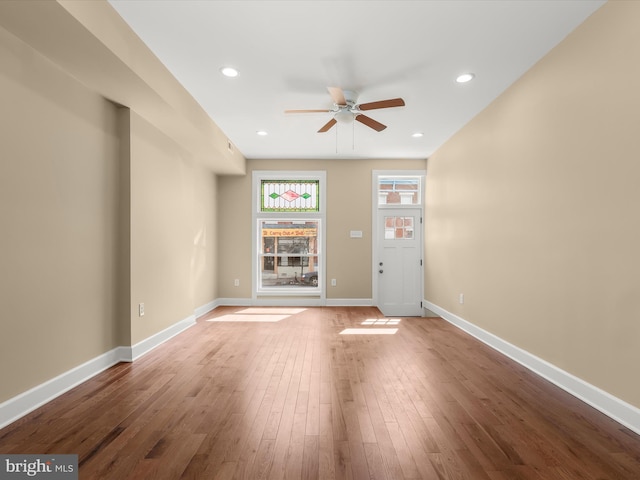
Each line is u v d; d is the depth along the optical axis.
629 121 2.22
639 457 1.89
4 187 2.22
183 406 2.47
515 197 3.51
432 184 6.13
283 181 6.66
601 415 2.37
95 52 2.44
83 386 2.81
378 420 2.28
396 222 6.61
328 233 6.59
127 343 3.44
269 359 3.50
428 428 2.18
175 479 1.70
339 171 6.60
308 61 3.12
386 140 5.40
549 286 3.00
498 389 2.79
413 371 3.18
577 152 2.67
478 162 4.31
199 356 3.59
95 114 3.08
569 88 2.75
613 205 2.35
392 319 5.45
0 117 2.19
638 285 2.17
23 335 2.36
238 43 2.85
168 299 4.27
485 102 3.99
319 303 6.59
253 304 6.60
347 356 3.61
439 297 5.73
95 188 3.09
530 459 1.87
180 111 3.56
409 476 1.73
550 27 2.65
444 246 5.50
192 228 4.96
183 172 4.67
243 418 2.30
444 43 2.85
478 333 4.27
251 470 1.76
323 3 2.38
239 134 5.14
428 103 4.01
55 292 2.64
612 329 2.36
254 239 6.60
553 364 2.95
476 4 2.39
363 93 3.75
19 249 2.33
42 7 1.96
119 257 3.43
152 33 2.71
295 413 2.37
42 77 2.51
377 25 2.62
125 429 2.16
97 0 2.26
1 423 2.17
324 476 1.72
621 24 2.28
